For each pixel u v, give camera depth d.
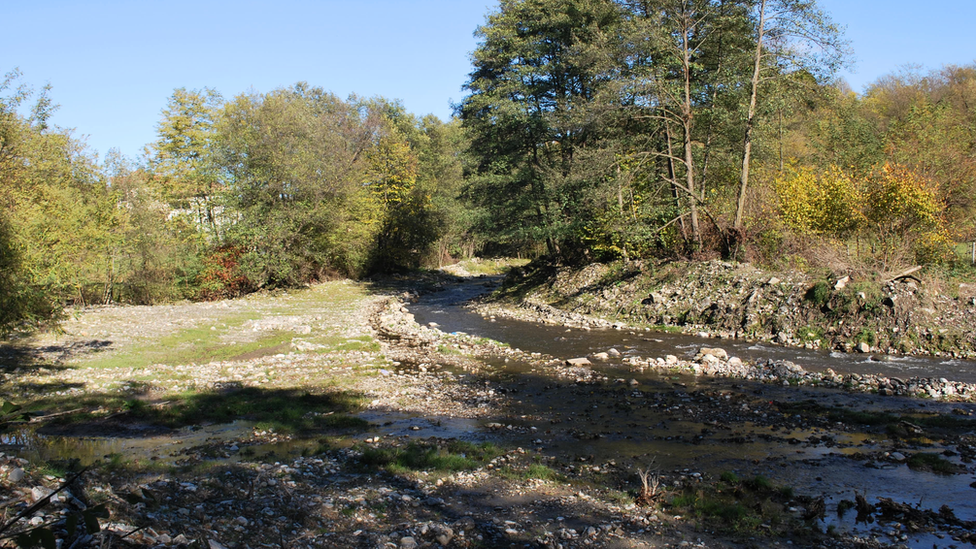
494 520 7.98
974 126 32.38
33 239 18.33
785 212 26.45
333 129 50.06
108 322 28.05
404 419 13.48
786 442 11.43
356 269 54.22
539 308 32.84
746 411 13.55
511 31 36.22
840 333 20.61
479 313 34.56
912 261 21.95
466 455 10.79
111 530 5.98
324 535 7.26
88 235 27.55
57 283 17.73
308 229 45.06
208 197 44.94
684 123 28.67
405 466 10.14
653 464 10.31
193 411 13.62
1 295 14.59
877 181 24.03
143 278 37.78
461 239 77.38
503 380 17.38
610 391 15.81
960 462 10.12
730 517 8.09
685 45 27.88
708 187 32.59
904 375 16.30
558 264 37.59
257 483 8.98
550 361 19.94
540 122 34.97
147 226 38.56
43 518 5.93
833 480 9.45
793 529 7.73
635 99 28.67
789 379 16.39
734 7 26.53
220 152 42.19
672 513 8.28
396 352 21.89
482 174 39.81
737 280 25.28
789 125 37.41
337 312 34.38
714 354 19.34
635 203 31.23
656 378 17.19
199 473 9.38
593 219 32.81
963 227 24.62
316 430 12.51
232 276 41.56
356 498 8.54
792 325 21.95
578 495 8.93
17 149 22.75
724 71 27.27
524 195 37.28
